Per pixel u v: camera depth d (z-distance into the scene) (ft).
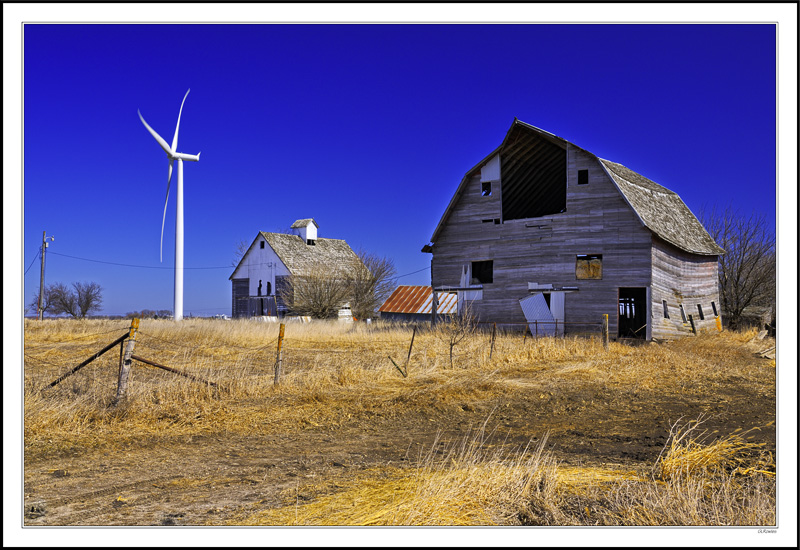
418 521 19.15
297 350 78.43
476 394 45.50
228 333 90.12
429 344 80.33
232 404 39.14
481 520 19.47
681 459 25.16
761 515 19.40
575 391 48.24
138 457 28.04
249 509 20.57
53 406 33.55
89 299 243.81
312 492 22.56
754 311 138.62
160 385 40.65
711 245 119.55
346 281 182.60
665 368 60.49
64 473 25.21
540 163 111.96
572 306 100.32
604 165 98.12
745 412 40.63
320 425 35.55
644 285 94.48
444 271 116.16
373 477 24.68
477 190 112.37
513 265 107.45
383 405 40.65
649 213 100.94
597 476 24.76
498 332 99.96
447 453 29.37
